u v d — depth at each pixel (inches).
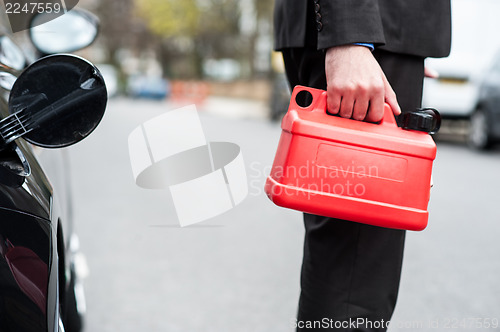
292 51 53.7
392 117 44.9
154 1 1440.7
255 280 116.3
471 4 379.9
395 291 52.3
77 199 189.5
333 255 51.6
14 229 36.0
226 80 1397.6
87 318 97.0
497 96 322.7
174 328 94.0
